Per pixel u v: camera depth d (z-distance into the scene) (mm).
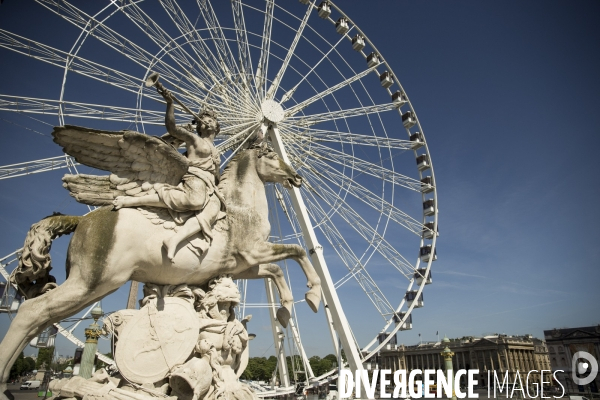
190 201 4809
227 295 5031
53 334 14000
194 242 4895
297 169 20578
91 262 4445
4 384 3961
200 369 4230
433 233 23859
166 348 4484
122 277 4605
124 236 4602
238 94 19156
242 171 5828
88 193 4863
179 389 4305
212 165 5336
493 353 64688
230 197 5551
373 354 20938
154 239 4727
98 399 3957
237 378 4867
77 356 16219
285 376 22422
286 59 20703
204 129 5574
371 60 23547
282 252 5523
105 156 4922
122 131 4770
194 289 5043
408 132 25797
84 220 4711
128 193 4926
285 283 5812
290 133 20109
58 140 4707
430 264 23344
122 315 4570
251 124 18547
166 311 4660
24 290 4594
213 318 4957
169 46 17250
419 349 75938
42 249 4477
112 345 4559
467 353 68500
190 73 17609
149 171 5055
